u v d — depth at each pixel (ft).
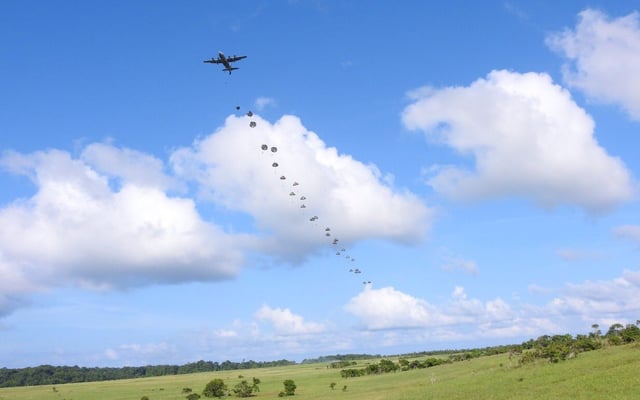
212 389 409.69
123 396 449.89
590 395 196.95
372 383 402.52
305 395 366.43
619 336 375.25
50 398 458.09
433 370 435.94
